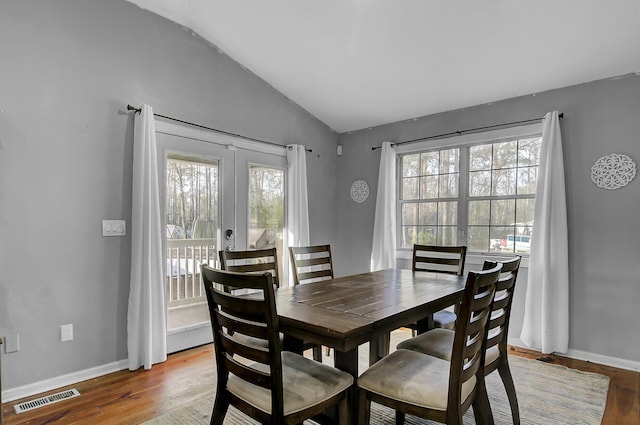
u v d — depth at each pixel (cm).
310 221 441
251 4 282
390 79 346
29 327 235
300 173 409
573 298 301
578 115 301
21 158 233
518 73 304
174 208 311
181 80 315
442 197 390
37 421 203
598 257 291
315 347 245
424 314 187
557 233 300
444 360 179
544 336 301
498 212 352
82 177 259
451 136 377
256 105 377
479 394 161
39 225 240
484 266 181
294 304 183
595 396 232
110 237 271
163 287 289
